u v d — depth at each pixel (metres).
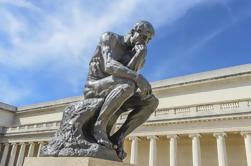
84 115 3.50
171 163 27.98
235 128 25.64
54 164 3.13
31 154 41.88
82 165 2.92
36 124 43.94
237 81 32.38
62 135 3.42
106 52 3.87
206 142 31.16
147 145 34.59
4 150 45.97
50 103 52.06
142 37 4.04
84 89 3.94
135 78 3.59
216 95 33.25
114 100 3.47
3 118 55.66
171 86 37.06
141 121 4.14
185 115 28.83
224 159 25.20
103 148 3.32
